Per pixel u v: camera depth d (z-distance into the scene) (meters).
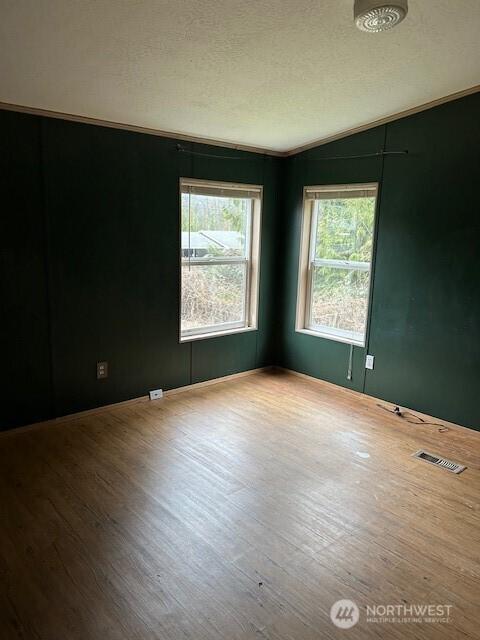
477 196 3.33
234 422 3.69
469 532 2.42
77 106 3.15
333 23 2.28
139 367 4.00
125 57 2.48
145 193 3.78
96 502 2.58
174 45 2.40
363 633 1.80
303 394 4.35
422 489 2.80
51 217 3.31
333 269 4.48
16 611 1.85
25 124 3.12
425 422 3.76
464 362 3.53
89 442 3.29
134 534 2.32
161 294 4.04
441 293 3.61
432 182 3.57
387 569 2.14
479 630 1.83
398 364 3.96
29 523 2.39
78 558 2.15
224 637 1.76
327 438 3.45
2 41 2.23
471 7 2.21
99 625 1.80
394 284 3.91
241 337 4.77
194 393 4.32
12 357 3.29
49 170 3.26
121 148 3.59
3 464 2.96
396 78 2.99
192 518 2.46
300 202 4.62
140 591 1.97
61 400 3.58
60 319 3.47
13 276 3.21
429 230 3.63
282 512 2.53
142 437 3.39
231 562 2.15
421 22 2.34
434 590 2.02
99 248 3.59
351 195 4.15
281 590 1.99
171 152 3.89
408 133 3.66
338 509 2.58
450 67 2.86
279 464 3.05
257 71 2.78
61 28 2.16
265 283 4.88
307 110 3.50
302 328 4.86
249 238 4.72
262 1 2.06
